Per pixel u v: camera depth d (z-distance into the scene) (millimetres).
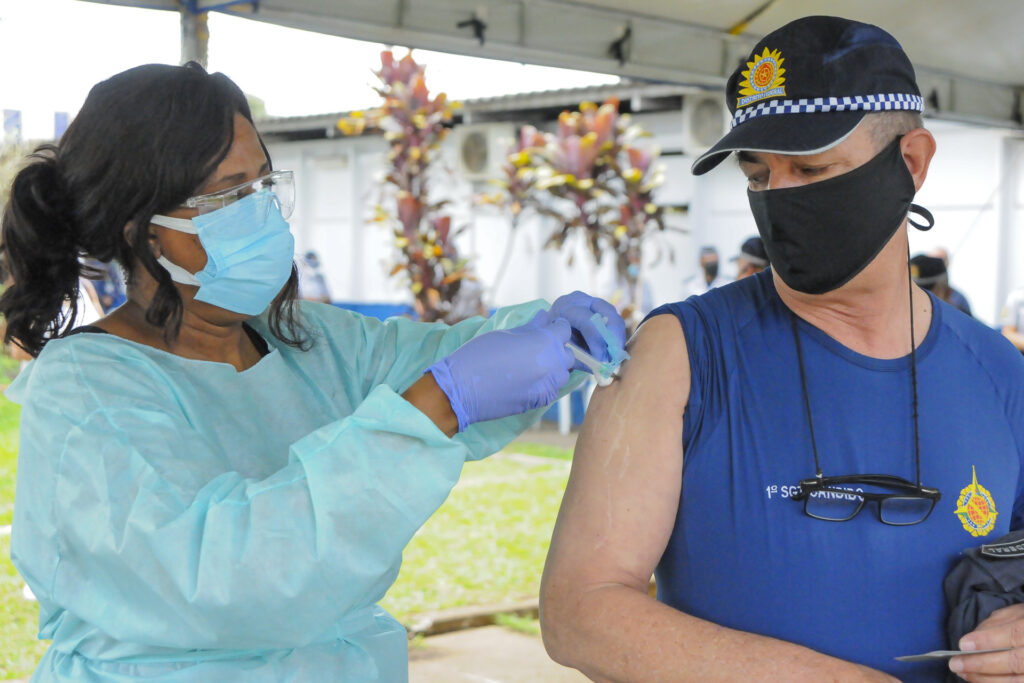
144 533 1293
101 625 1382
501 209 11562
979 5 4246
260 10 3213
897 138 1379
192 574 1284
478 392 1397
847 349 1448
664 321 1496
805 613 1385
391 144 11203
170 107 1471
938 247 9398
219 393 1611
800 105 1344
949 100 5520
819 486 1382
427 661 4477
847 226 1370
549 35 3904
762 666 1269
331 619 1347
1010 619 1329
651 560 1396
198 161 1474
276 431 1669
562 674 4336
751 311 1489
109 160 1468
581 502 1415
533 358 1431
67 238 1526
